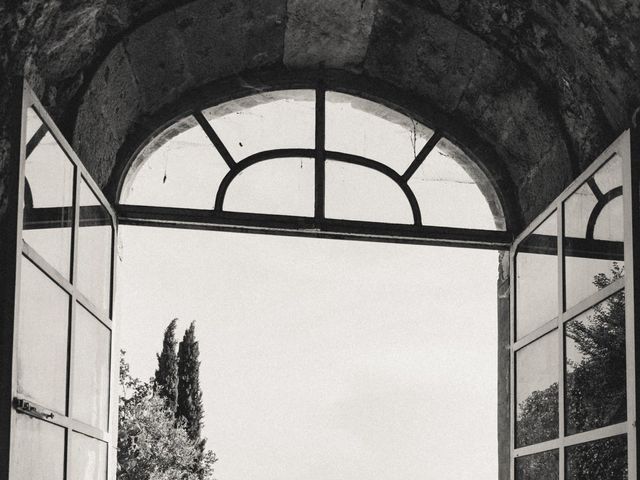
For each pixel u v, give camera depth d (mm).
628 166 3029
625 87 3412
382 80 4551
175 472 20141
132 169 4336
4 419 2457
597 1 3248
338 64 4504
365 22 4180
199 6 3879
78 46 3477
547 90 3988
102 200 3816
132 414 19547
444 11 4000
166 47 4004
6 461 2436
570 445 3477
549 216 3908
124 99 4043
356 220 4375
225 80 4438
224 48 4223
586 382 3365
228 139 4438
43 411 2793
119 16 3641
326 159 4469
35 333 2799
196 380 23359
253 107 4527
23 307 2674
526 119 4168
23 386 2676
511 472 4227
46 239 2945
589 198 3445
